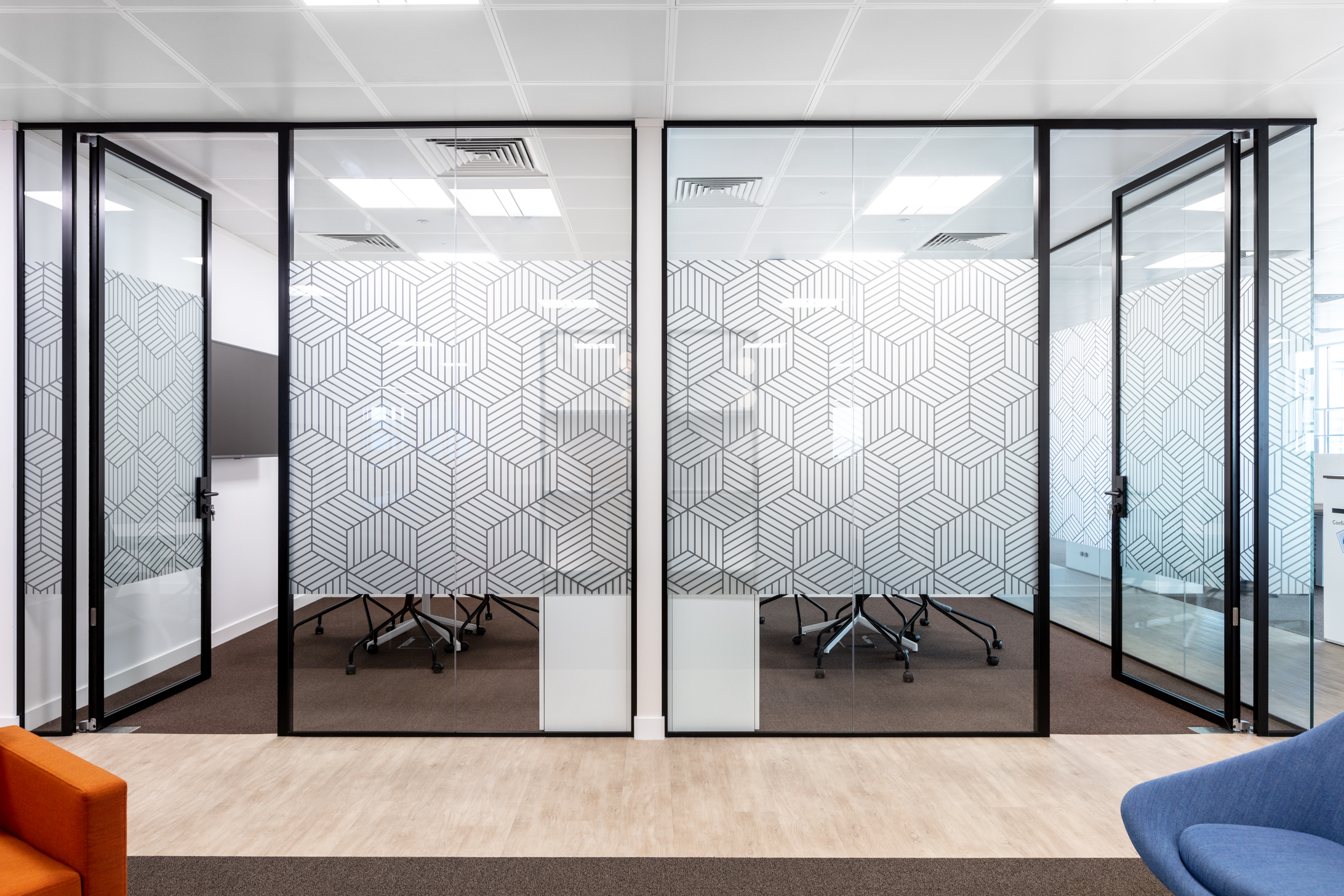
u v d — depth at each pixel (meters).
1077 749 3.22
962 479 3.40
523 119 3.40
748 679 3.41
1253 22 2.60
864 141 3.42
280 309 3.43
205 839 2.46
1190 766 3.04
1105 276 4.43
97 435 3.47
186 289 4.04
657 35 2.68
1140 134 3.50
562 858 2.35
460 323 3.40
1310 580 3.34
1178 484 3.77
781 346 3.40
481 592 3.42
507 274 3.41
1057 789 2.84
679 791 2.82
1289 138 3.43
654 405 3.39
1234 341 3.44
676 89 3.10
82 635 3.45
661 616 3.39
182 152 3.64
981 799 2.76
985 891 2.17
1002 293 3.41
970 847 2.42
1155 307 3.93
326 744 3.29
